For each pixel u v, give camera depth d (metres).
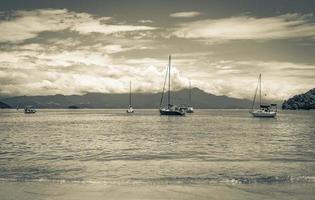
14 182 23.88
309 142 55.28
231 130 80.94
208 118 157.00
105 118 157.12
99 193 21.31
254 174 27.61
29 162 33.72
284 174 27.59
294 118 164.00
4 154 39.78
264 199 20.23
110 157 37.38
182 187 22.83
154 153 40.69
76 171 28.86
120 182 24.14
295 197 20.58
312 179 24.91
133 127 90.31
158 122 116.94
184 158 36.72
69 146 47.88
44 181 24.28
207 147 47.00
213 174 27.59
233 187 22.86
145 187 22.80
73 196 20.64
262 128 89.94
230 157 37.59
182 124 105.56
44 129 83.25
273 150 44.31
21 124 107.12
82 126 95.38
